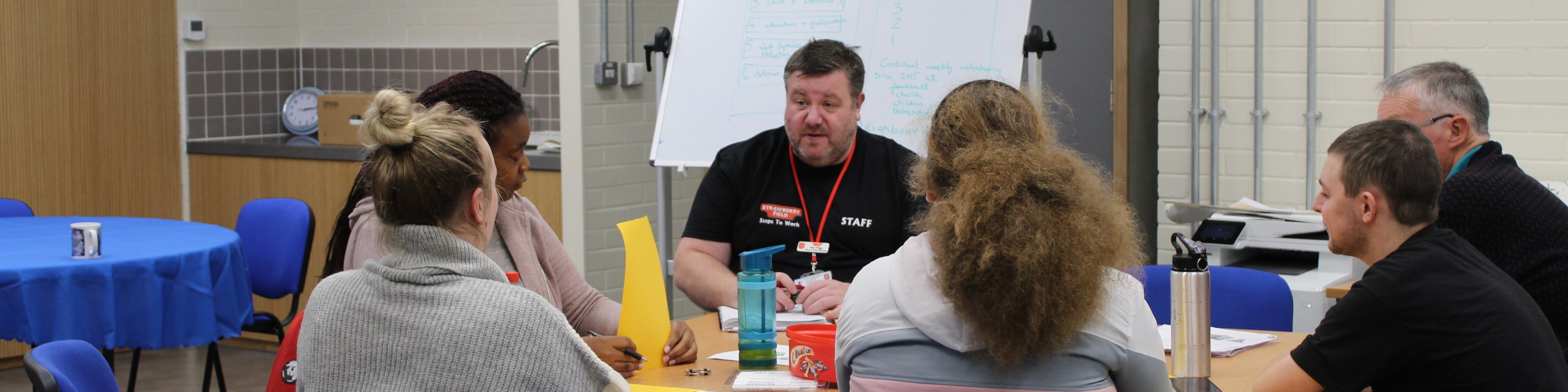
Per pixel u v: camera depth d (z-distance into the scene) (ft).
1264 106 13.39
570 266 6.86
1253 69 13.35
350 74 18.75
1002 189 4.05
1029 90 4.83
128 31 16.62
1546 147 12.28
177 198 17.51
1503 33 12.30
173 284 10.31
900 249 4.55
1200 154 13.76
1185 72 13.65
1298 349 5.73
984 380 4.18
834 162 8.58
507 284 4.40
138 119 16.85
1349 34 12.90
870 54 10.84
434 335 4.17
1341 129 13.07
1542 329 5.57
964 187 4.18
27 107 15.46
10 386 14.14
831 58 8.24
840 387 4.70
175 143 17.42
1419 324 5.40
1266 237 10.46
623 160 14.67
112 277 9.80
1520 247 7.04
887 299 4.40
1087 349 4.18
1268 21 13.21
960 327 4.17
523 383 4.17
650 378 6.12
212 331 10.69
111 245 10.80
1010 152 4.20
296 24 18.94
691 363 6.47
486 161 4.49
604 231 14.52
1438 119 7.80
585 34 14.03
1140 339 4.34
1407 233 5.71
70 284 9.59
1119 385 4.42
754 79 11.19
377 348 4.22
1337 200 5.86
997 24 10.59
